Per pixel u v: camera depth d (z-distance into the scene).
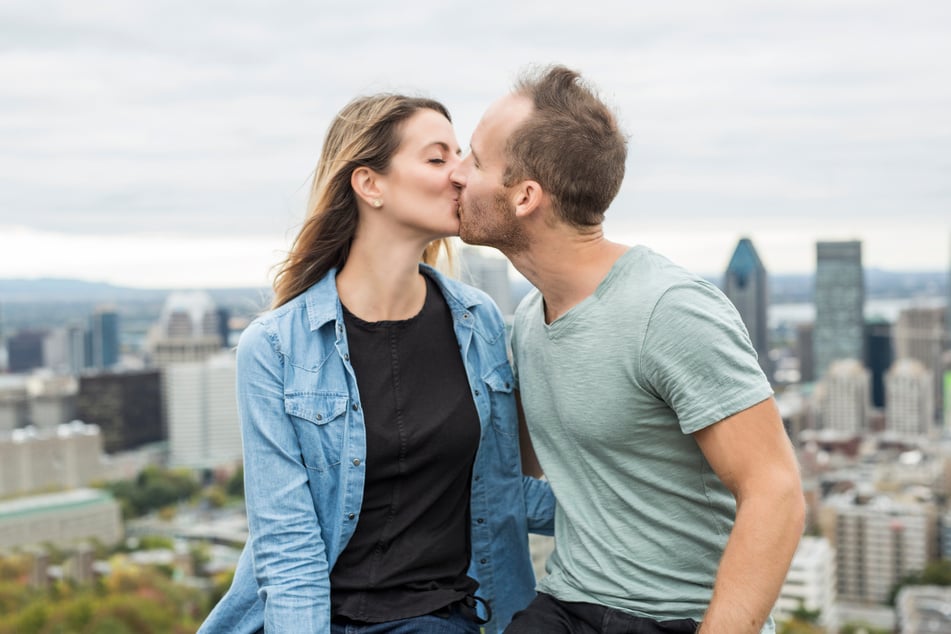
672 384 2.33
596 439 2.47
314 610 2.44
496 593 2.83
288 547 2.49
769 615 2.44
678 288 2.38
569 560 2.58
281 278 2.76
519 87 2.52
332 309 2.63
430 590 2.58
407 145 2.60
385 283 2.68
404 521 2.59
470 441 2.67
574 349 2.48
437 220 2.60
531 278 2.57
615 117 2.51
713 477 2.45
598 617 2.47
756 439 2.27
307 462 2.57
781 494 2.23
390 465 2.58
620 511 2.49
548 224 2.48
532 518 2.93
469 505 2.78
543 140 2.41
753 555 2.21
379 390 2.62
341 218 2.70
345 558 2.58
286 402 2.55
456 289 2.83
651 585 2.45
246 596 2.68
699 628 2.26
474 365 2.77
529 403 2.64
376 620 2.51
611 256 2.51
